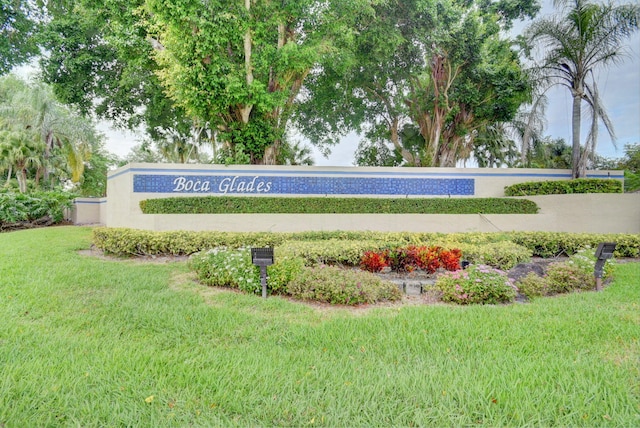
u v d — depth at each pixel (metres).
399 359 3.19
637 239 8.57
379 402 2.50
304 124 20.89
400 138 22.67
